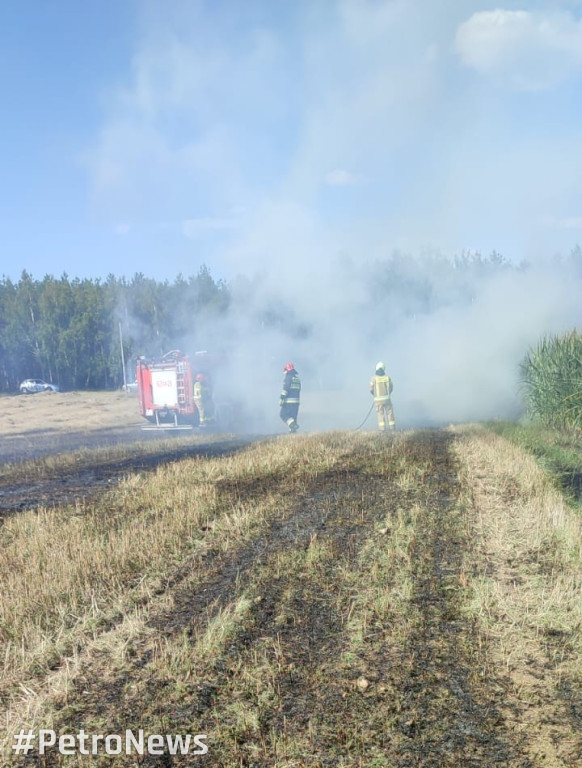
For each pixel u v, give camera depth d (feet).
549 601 15.83
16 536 24.29
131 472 38.27
